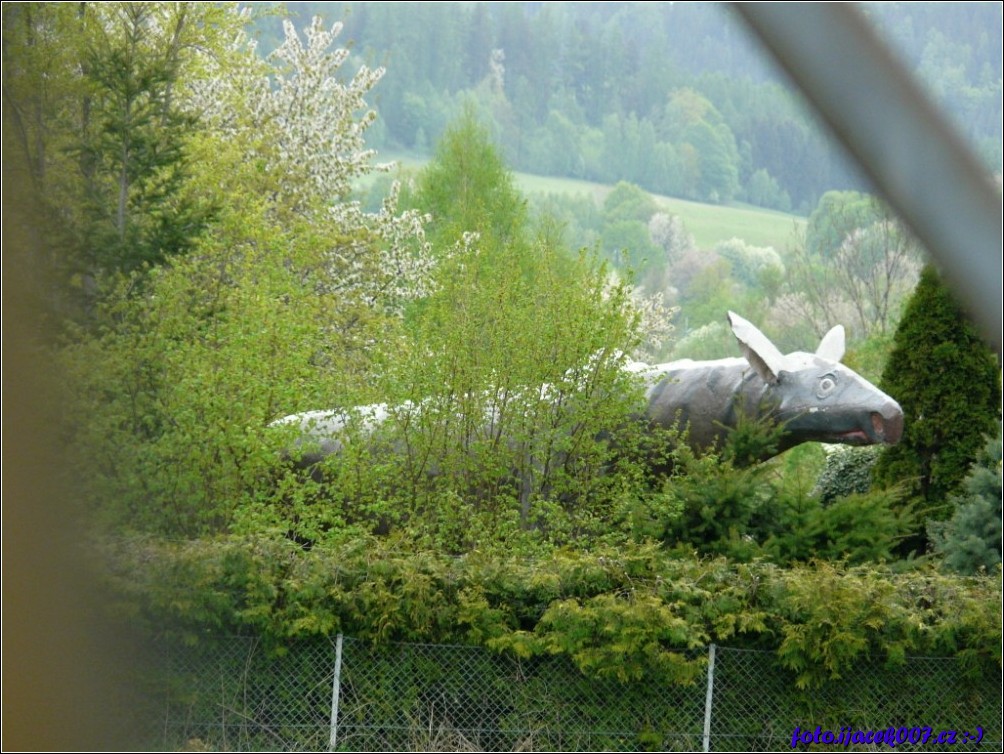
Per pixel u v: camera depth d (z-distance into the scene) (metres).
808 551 43.91
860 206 126.75
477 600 35.66
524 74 189.88
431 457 45.22
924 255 13.48
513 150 184.62
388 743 34.59
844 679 36.50
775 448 48.06
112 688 33.38
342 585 35.12
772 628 36.34
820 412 48.12
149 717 33.66
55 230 57.16
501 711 35.34
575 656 34.78
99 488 38.62
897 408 47.38
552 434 44.66
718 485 43.84
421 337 46.41
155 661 34.09
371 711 34.88
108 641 33.72
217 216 59.28
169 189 64.50
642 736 35.19
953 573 43.16
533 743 35.00
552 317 45.31
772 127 179.50
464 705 35.31
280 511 43.94
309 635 34.62
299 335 43.91
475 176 117.00
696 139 179.38
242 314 45.25
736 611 36.09
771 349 48.94
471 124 118.94
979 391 54.69
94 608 33.66
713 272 165.88
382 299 87.31
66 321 45.38
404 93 188.38
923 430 54.88
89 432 39.69
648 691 35.53
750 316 141.75
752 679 36.12
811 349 135.25
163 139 65.94
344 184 93.69
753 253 167.12
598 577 36.34
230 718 34.25
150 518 40.03
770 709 36.12
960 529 49.50
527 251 64.75
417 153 188.12
